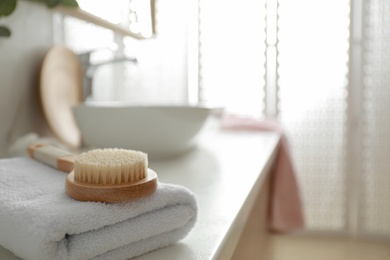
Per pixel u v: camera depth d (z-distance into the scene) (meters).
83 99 1.12
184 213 0.44
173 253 0.42
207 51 2.25
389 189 2.23
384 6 2.13
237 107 2.26
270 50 2.23
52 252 0.35
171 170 0.79
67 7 0.94
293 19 2.20
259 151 1.07
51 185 0.45
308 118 2.25
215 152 1.04
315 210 2.30
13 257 0.40
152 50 2.11
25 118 0.93
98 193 0.39
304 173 2.29
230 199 0.59
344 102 2.21
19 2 0.90
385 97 2.18
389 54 2.14
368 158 2.24
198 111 0.89
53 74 0.98
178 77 2.20
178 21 2.18
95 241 0.38
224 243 0.45
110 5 1.29
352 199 2.29
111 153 0.44
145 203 0.41
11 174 0.48
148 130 0.85
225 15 2.22
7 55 0.86
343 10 2.16
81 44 1.25
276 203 1.59
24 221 0.36
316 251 2.15
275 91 2.26
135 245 0.41
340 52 2.18
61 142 0.99
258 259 1.29
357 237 2.31
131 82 1.92
